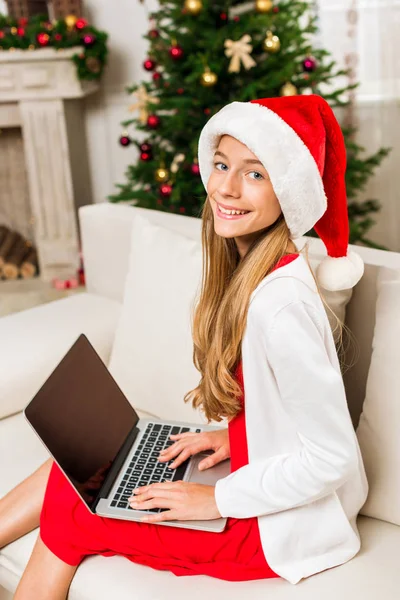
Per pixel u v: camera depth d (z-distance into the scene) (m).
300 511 1.11
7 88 3.34
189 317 1.52
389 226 3.68
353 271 1.13
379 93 3.44
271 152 0.98
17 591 1.19
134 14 3.52
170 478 1.27
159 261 1.62
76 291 3.58
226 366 1.13
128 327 1.65
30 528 1.30
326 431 1.03
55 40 3.21
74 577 1.19
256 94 2.71
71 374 1.33
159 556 1.17
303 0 3.25
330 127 1.05
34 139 3.45
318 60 3.04
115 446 1.33
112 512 1.18
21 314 1.91
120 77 3.68
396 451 1.20
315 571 1.10
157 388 1.58
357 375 1.42
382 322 1.25
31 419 1.15
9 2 3.36
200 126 2.82
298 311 1.03
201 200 2.79
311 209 1.03
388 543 1.18
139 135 3.75
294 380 1.02
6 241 3.83
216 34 2.70
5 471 1.45
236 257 1.21
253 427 1.11
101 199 3.95
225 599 1.08
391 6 3.28
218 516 1.14
